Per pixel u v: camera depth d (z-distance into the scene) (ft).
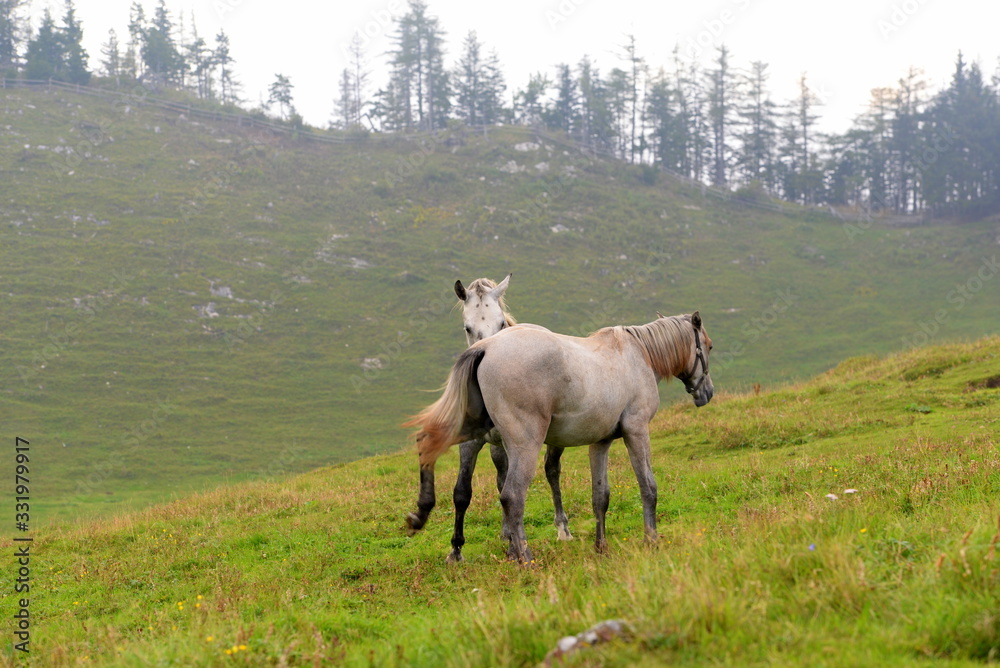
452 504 40.34
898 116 350.02
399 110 389.80
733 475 38.45
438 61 390.01
